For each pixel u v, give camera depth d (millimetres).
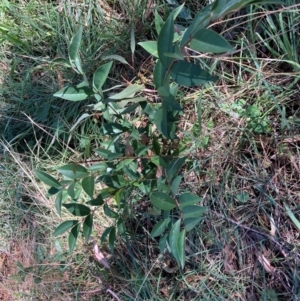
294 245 1331
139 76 1511
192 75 743
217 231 1410
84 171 1044
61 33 1684
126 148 1125
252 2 594
